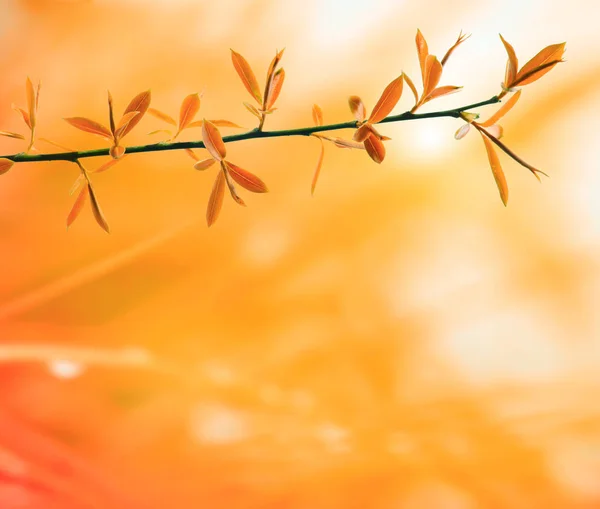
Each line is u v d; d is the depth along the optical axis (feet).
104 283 8.35
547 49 2.87
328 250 9.31
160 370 8.72
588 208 9.00
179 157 8.34
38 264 8.05
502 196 2.89
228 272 8.94
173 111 8.31
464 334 9.34
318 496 8.87
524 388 9.18
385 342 9.37
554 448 8.97
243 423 8.96
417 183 9.30
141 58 8.28
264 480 8.82
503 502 8.86
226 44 8.52
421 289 9.42
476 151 9.08
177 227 8.61
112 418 8.40
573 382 9.12
